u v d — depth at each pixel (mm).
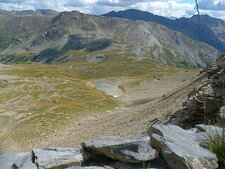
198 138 9969
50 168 9250
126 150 9367
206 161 8367
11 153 10250
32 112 75875
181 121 23641
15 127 62281
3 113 72938
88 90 122125
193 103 22281
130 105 103375
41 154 9859
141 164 9000
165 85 168375
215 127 10961
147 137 10219
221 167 8578
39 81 136750
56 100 98438
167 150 8734
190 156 8312
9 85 123250
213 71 30344
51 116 71812
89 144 10070
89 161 9945
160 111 43875
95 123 63688
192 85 48719
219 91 21344
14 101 93688
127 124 45469
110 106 94000
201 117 21609
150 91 147375
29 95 103562
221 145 8930
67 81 145250
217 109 20812
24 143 53250
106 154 9656
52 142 52281
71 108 82000
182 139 9609
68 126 64875
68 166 9516
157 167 8766
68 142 49031
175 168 8406
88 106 88938
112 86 165125
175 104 42750
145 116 46188
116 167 9156
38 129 60688
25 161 9664
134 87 166250
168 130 10211
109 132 45812
